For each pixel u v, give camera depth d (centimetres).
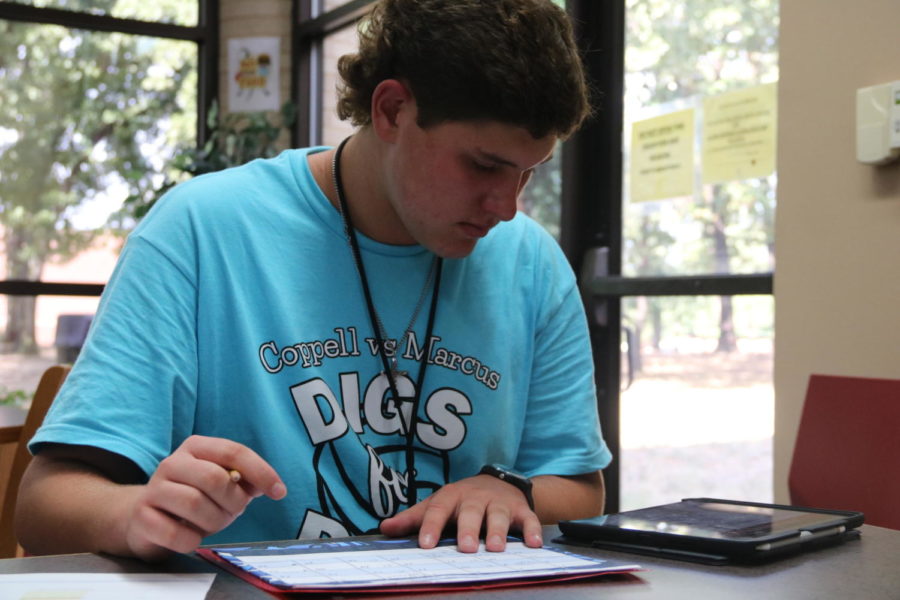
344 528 108
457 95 94
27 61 467
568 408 127
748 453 239
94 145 479
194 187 114
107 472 94
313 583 64
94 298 476
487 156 96
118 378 98
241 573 70
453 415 117
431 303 119
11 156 464
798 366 188
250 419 107
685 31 257
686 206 258
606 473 283
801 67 187
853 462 146
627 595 66
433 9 97
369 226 116
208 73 495
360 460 110
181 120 496
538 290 129
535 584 69
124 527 75
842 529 86
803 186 187
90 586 65
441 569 72
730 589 68
